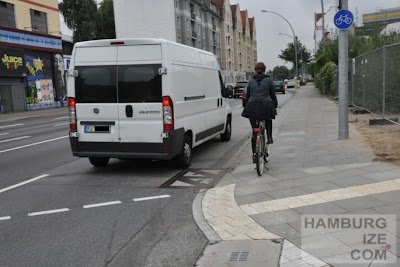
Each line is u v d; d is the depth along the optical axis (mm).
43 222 5367
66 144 12414
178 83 7973
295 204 5262
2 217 5629
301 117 15867
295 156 8289
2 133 16750
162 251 4293
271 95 7320
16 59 32375
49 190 6984
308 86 60312
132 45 7699
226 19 90938
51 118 25031
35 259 4246
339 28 9500
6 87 31531
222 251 4109
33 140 13789
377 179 5984
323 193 5586
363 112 14828
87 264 4078
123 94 7727
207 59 10133
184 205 5855
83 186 7172
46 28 37562
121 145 7816
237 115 19984
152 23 55812
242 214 5113
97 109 7879
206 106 9719
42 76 36344
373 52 13250
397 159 7074
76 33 53438
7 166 9266
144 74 7629
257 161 6883
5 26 31281
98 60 7863
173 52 7922
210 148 10719
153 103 7598
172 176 7684
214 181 7168
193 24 68562
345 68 9562
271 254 3922
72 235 4863
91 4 54812
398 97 11727
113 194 6574
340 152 8203
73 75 7980
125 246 4480
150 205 5918
